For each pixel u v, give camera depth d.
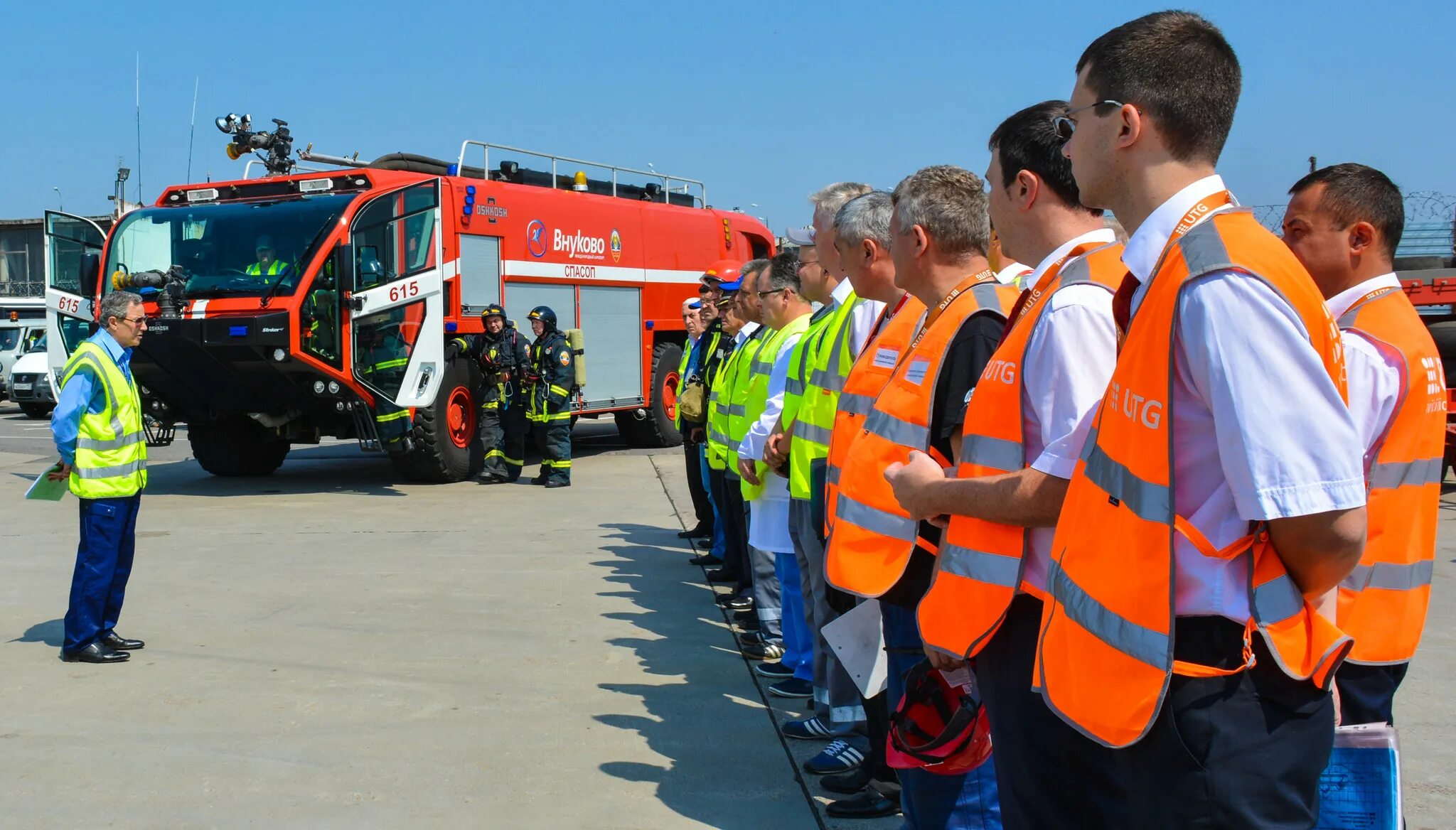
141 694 5.26
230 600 7.09
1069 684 1.88
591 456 15.91
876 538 2.98
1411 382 2.71
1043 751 2.16
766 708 5.09
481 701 5.16
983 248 2.99
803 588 4.70
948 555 2.33
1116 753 1.86
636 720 4.91
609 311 15.41
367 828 3.81
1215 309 1.69
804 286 4.77
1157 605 1.75
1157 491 1.75
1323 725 1.79
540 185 14.93
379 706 5.09
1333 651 1.73
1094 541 1.86
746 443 5.29
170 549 8.80
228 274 11.42
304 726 4.82
